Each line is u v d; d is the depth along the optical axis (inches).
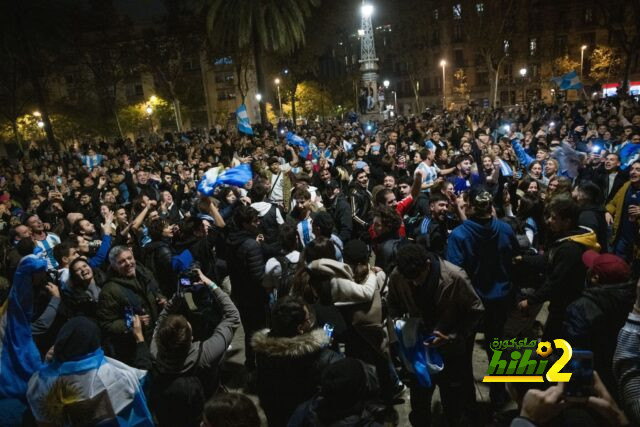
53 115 1940.2
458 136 674.2
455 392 141.4
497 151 374.0
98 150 1025.5
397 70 3164.4
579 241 139.9
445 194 206.4
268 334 116.5
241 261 178.9
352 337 149.3
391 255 171.5
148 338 161.6
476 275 156.8
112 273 161.0
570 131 590.2
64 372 114.1
